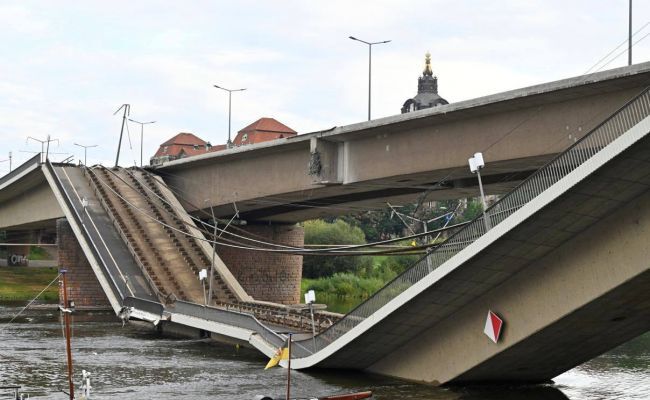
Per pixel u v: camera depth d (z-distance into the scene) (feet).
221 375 150.92
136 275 236.84
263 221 322.96
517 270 127.34
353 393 126.31
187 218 269.23
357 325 140.67
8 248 455.22
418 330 142.10
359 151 204.64
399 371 148.97
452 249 126.52
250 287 318.45
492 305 132.67
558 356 138.00
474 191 214.28
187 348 187.93
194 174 279.28
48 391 136.46
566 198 109.40
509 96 156.46
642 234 111.75
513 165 171.12
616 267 115.34
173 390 136.77
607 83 141.08
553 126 156.56
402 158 191.21
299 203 258.98
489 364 135.44
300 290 359.87
